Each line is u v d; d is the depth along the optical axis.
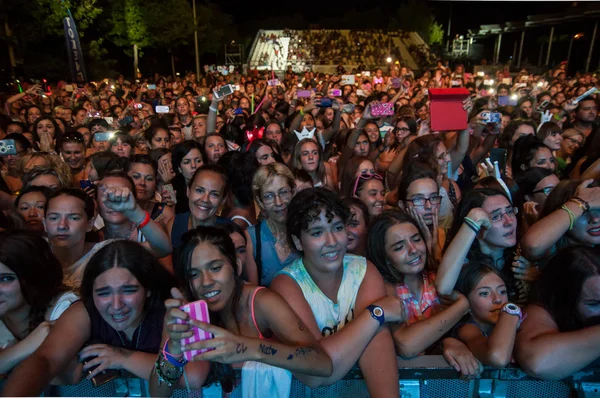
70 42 17.00
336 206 2.01
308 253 2.03
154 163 3.92
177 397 2.04
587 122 6.00
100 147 5.74
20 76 18.48
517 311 1.99
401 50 39.47
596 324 1.97
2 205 3.88
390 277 2.37
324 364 1.79
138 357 1.92
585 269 1.94
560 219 2.35
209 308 1.93
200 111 10.52
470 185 4.25
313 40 41.38
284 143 6.21
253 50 38.91
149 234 2.63
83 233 2.72
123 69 31.33
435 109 3.85
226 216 3.54
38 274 2.09
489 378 2.00
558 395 2.01
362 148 5.32
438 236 3.11
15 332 2.18
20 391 1.63
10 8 16.27
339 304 2.09
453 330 2.27
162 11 25.64
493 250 2.58
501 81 17.34
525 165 4.09
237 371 2.01
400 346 2.02
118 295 1.92
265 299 1.92
